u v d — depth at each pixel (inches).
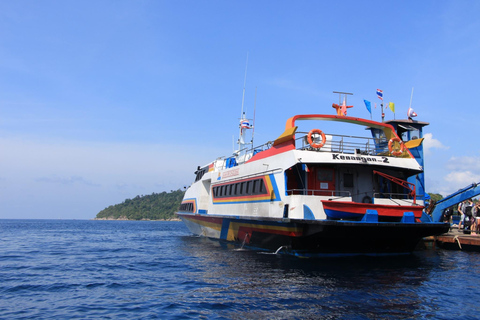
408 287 392.8
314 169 595.2
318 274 462.6
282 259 577.6
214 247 810.2
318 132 579.5
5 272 553.9
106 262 653.3
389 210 551.8
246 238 732.7
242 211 735.1
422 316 297.4
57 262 662.5
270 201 629.0
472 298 350.3
